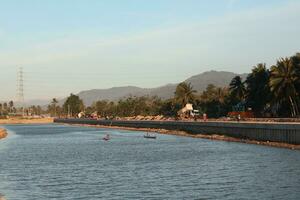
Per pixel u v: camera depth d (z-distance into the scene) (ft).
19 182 179.01
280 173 185.57
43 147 375.86
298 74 455.63
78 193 153.69
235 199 137.80
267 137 331.16
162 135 532.32
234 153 271.90
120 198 143.84
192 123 514.68
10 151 336.08
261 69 538.06
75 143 423.23
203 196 143.33
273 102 472.03
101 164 238.07
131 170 209.77
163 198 142.20
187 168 211.20
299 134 288.51
